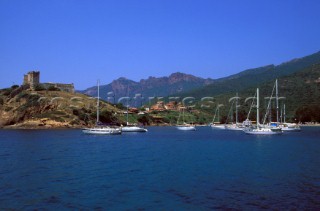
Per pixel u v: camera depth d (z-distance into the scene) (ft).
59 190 108.47
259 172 139.95
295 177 128.77
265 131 429.79
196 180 123.65
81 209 88.43
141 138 374.43
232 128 622.95
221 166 156.97
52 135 405.80
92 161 175.32
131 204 92.89
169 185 115.34
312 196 99.86
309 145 274.16
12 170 145.89
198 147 261.85
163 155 204.03
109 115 606.14
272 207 89.30
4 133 440.86
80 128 549.13
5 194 103.04
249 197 99.04
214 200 96.12
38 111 568.41
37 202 94.53
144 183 118.73
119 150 235.61
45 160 179.11
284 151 225.35
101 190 108.47
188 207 89.86
